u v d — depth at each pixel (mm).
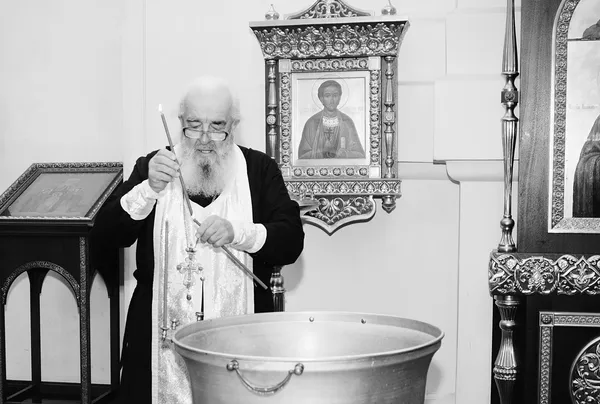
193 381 1761
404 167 3869
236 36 4012
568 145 3211
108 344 4441
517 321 3365
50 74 4441
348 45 3715
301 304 4008
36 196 4070
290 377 1565
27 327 4535
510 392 3197
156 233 2639
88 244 3779
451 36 3707
